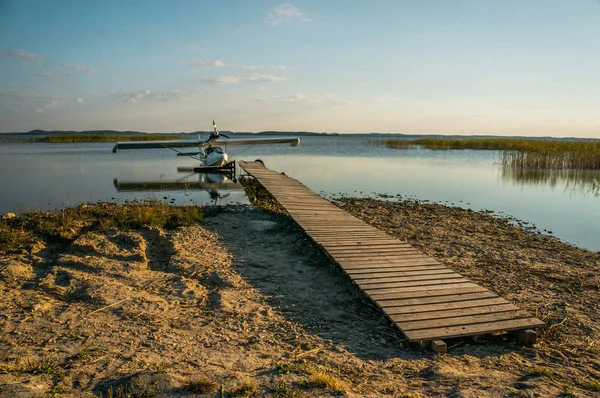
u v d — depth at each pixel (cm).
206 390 335
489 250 882
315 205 1165
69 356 404
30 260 714
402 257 713
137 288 608
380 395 350
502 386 363
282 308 561
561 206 1441
